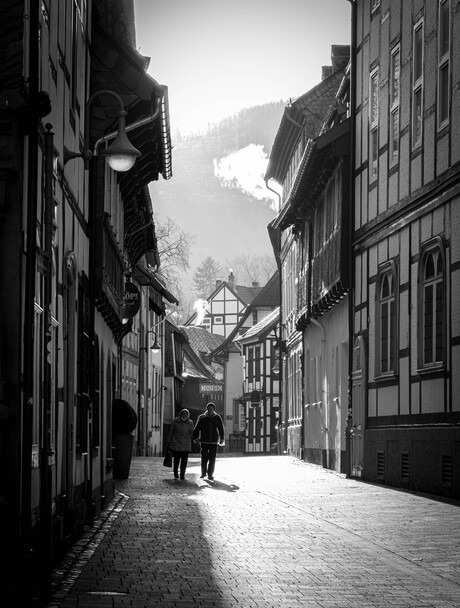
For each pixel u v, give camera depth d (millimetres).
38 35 10039
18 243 9891
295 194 33875
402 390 22828
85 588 10117
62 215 13055
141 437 49062
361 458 26438
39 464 10844
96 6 18688
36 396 10609
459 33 19219
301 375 40406
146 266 50000
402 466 22641
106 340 21438
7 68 10016
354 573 11227
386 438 23844
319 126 41594
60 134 13109
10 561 9500
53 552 11438
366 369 25938
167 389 69500
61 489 13094
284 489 23312
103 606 9180
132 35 20984
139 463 38656
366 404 25875
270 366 71250
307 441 38281
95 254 17109
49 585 9461
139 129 21922
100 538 14164
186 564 11805
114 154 13375
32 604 9234
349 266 27812
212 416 27750
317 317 34781
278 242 50938
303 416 39094
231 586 10375
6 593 9250
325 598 9758
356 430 27016
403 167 23047
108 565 11656
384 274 24688
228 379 88625
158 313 57312
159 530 15164
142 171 27500
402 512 17469
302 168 31328
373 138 25922
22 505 9719
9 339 9820
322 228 32250
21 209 9930
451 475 19469
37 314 10617
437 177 20578
